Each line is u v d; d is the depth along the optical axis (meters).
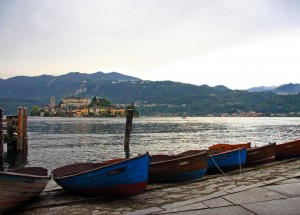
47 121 138.88
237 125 111.19
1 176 9.08
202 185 12.56
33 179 10.25
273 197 8.70
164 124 119.25
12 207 9.69
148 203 10.16
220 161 15.54
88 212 9.34
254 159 17.42
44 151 34.97
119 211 9.33
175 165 13.39
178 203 8.66
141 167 10.96
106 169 10.98
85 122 129.12
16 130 32.78
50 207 10.24
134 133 66.56
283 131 74.50
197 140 49.59
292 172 13.88
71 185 11.52
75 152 34.31
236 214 7.48
